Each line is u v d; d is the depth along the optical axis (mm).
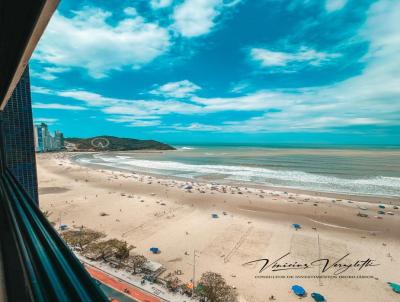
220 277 23562
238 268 26219
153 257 28234
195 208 47375
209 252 29578
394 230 36750
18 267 2352
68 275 1961
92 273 23594
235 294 21750
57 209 46500
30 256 2336
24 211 3387
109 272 23875
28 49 4211
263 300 21359
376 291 22625
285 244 31875
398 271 25766
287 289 22844
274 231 36156
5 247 2742
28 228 2834
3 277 2242
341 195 57375
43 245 2428
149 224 38750
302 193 59625
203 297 20750
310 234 35156
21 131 37031
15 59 4559
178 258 28125
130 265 25281
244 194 58062
